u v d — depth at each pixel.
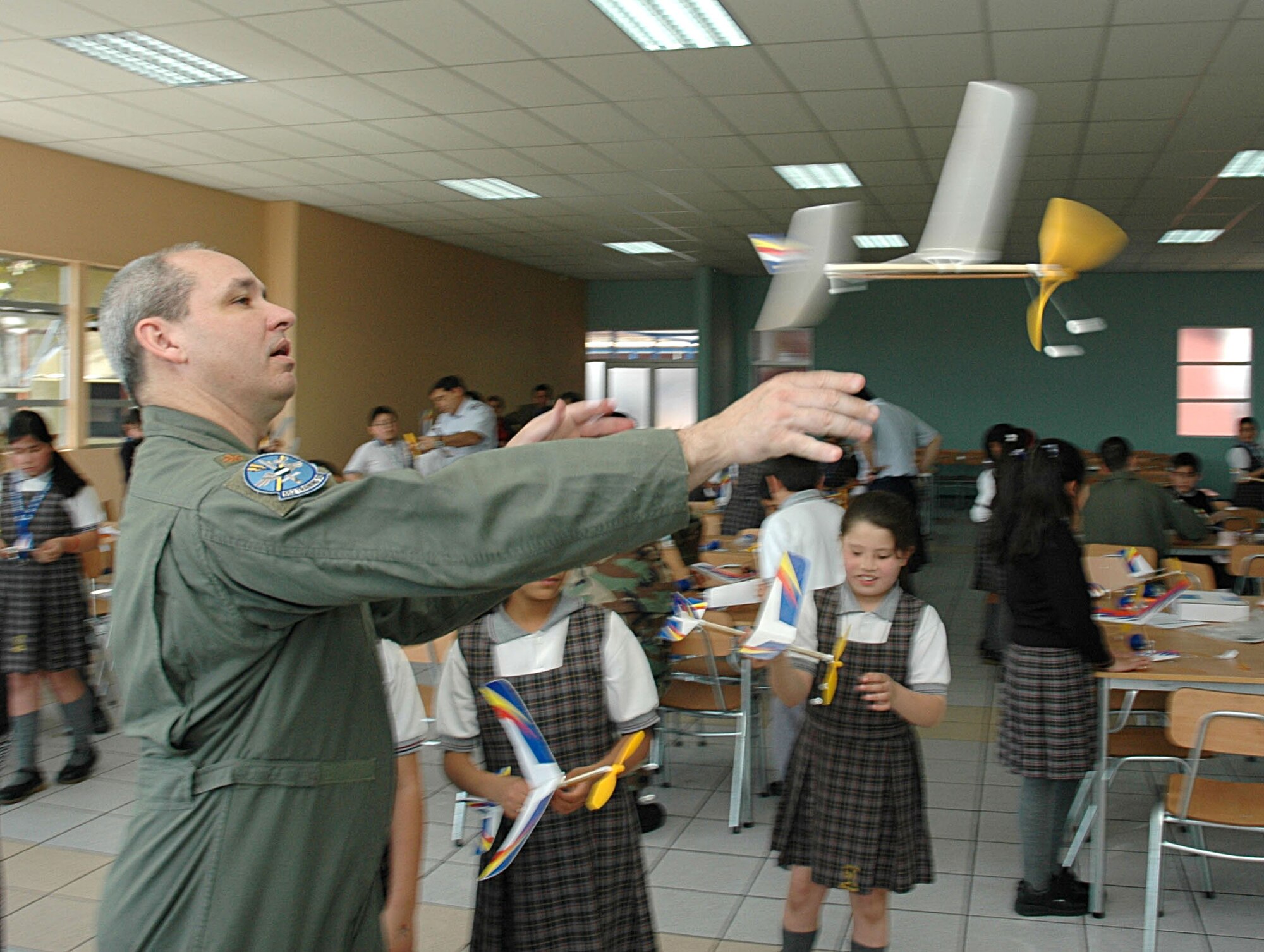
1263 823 2.71
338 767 1.04
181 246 1.15
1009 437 5.99
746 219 10.82
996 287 15.12
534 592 1.97
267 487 0.92
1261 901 3.17
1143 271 14.53
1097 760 3.06
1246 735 2.65
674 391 16.78
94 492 4.35
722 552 4.93
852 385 0.78
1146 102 6.43
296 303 10.27
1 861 1.68
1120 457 5.47
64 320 8.29
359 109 6.86
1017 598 3.01
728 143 7.65
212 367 1.08
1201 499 7.40
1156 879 2.79
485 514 0.82
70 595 4.20
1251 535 6.21
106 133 7.58
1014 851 3.56
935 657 2.33
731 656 3.73
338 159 8.36
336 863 1.03
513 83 6.26
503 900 1.88
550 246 13.07
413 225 11.58
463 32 5.39
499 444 9.70
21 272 7.94
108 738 4.83
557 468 0.83
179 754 0.99
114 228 8.61
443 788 4.23
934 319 15.34
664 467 0.81
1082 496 6.20
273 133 7.52
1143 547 5.03
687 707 3.85
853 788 2.34
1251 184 8.74
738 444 0.79
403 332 12.07
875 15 5.05
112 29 5.41
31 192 7.90
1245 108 6.52
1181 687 2.92
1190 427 14.61
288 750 1.00
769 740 4.80
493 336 14.14
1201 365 14.55
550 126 7.23
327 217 10.71
